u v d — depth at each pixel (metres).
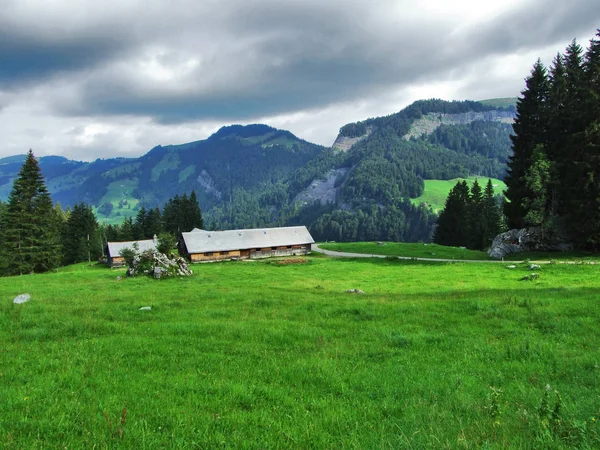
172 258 56.97
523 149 75.81
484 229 102.38
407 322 19.80
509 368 12.55
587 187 58.19
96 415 8.20
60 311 21.00
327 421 8.36
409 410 8.96
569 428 7.33
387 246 106.19
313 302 26.03
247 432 7.78
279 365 12.59
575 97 65.62
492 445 6.63
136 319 20.14
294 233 104.50
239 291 34.47
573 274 44.78
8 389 9.58
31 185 86.69
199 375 11.47
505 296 26.25
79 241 117.94
